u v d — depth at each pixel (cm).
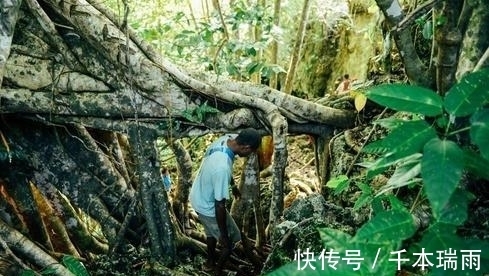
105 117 482
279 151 486
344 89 784
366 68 779
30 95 466
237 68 605
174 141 541
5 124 497
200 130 498
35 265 458
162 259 510
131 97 470
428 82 347
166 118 483
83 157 526
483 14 341
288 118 523
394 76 585
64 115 480
